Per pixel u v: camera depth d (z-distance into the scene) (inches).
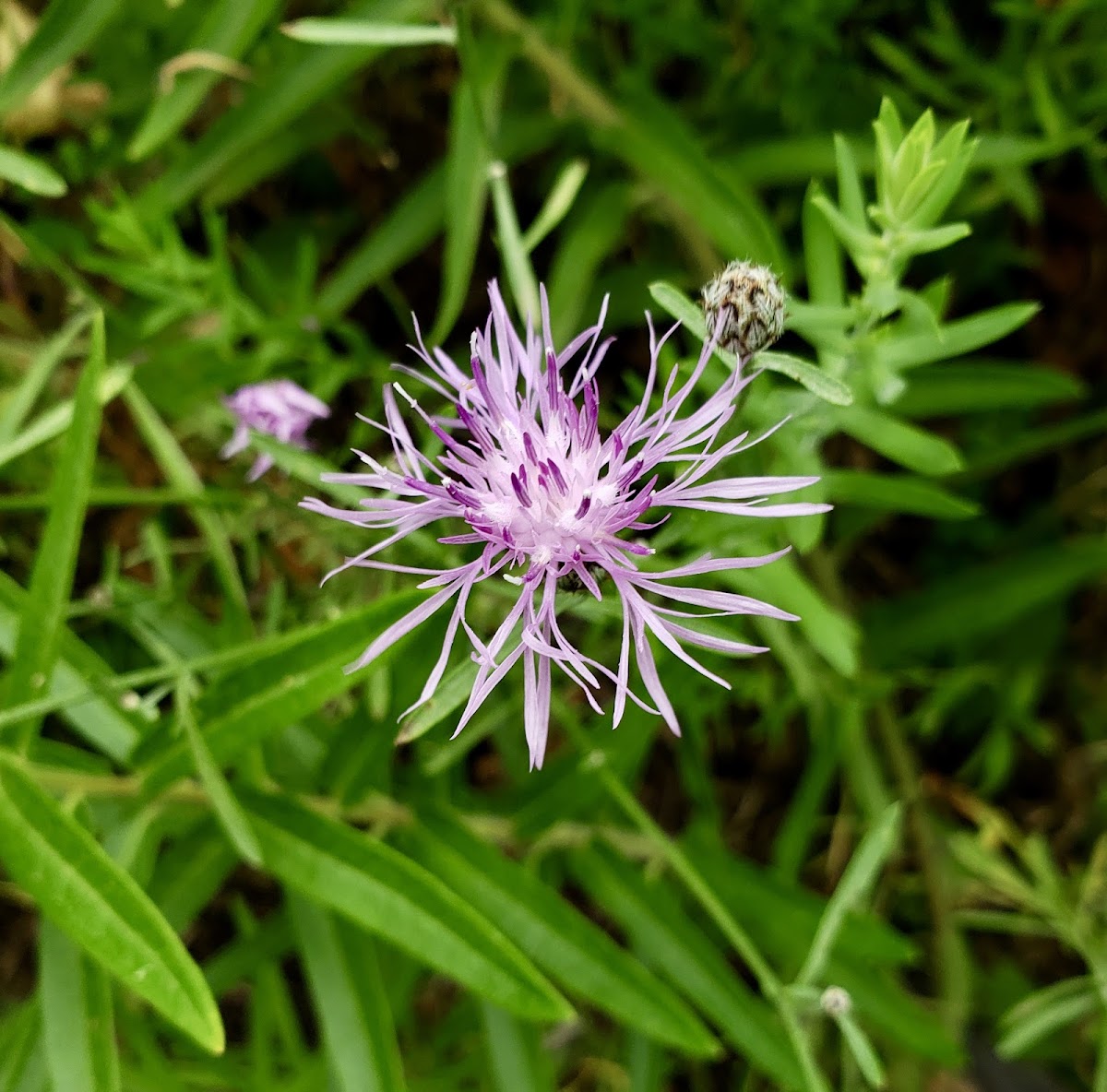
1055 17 5.3
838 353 3.8
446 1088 5.6
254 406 4.5
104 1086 3.7
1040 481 6.7
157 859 4.7
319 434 6.4
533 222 6.6
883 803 5.9
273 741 4.4
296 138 6.1
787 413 3.9
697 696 5.4
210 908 6.5
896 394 3.7
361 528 4.6
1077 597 6.7
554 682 5.5
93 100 6.1
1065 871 6.6
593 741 4.8
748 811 6.7
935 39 5.5
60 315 6.3
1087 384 6.7
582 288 5.6
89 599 4.8
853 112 5.9
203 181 5.2
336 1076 4.4
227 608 4.8
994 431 6.5
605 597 3.4
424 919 3.9
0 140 5.8
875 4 6.0
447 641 3.0
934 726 6.4
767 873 5.1
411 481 3.1
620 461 3.1
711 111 6.1
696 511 3.6
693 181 5.4
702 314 3.3
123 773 4.7
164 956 3.4
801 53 5.7
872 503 4.2
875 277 3.7
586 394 3.2
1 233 6.0
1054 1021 5.0
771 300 3.2
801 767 6.7
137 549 6.1
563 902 4.3
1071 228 6.5
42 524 6.0
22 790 3.6
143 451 6.2
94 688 3.9
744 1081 5.9
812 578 6.2
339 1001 4.1
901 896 6.4
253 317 5.4
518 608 3.0
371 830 4.5
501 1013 4.6
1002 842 6.7
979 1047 6.1
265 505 4.8
